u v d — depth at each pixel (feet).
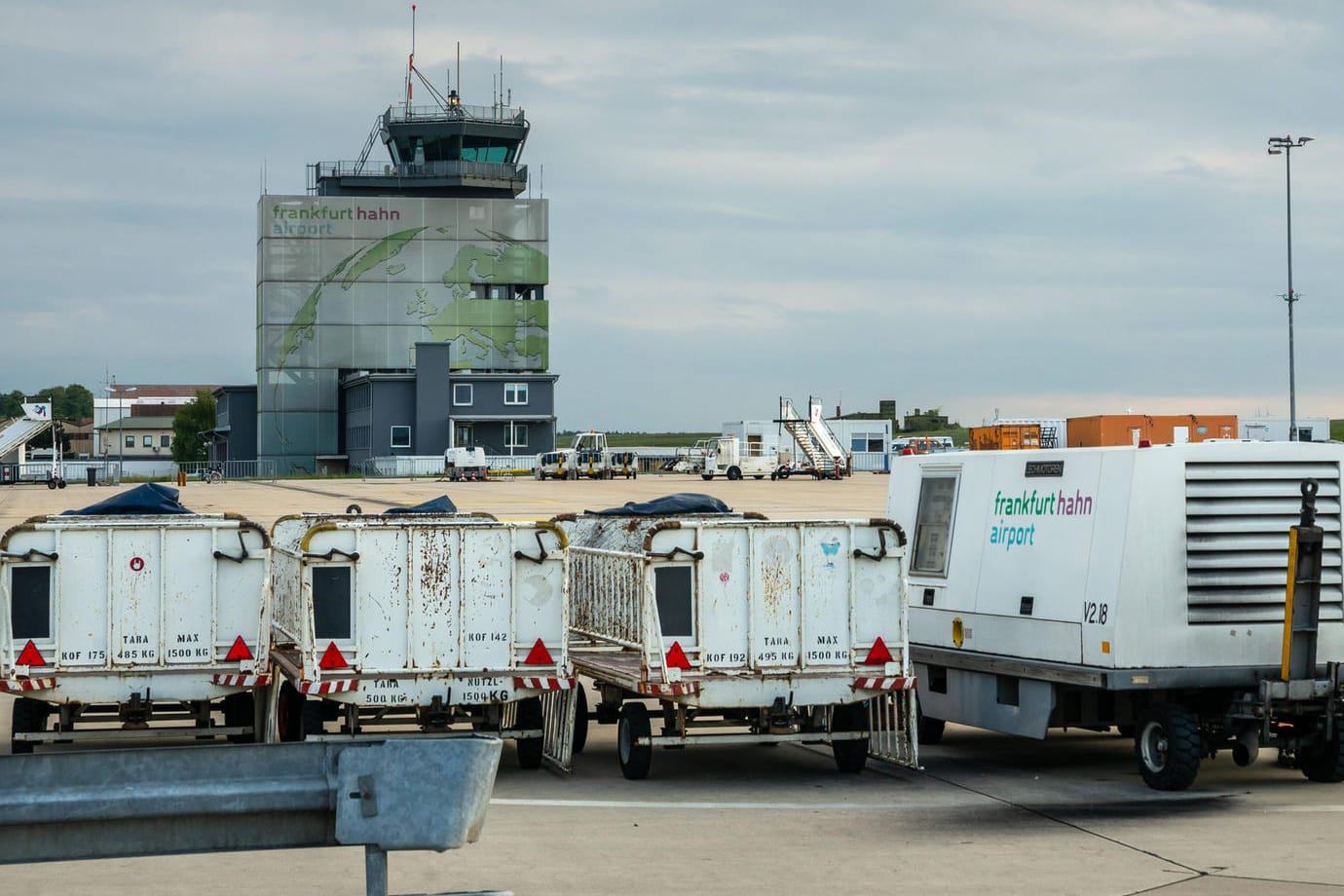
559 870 31.22
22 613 41.81
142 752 18.47
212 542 42.80
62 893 28.78
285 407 375.25
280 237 373.20
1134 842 34.19
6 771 18.12
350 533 41.75
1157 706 40.98
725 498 203.21
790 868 31.45
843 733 43.16
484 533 42.52
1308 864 31.86
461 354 378.32
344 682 41.32
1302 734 41.65
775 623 42.19
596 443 309.63
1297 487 42.34
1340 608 42.60
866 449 357.61
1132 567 40.98
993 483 46.68
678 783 42.47
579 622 49.14
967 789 41.52
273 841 18.94
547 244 382.01
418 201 376.68
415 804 18.76
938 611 48.29
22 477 353.92
